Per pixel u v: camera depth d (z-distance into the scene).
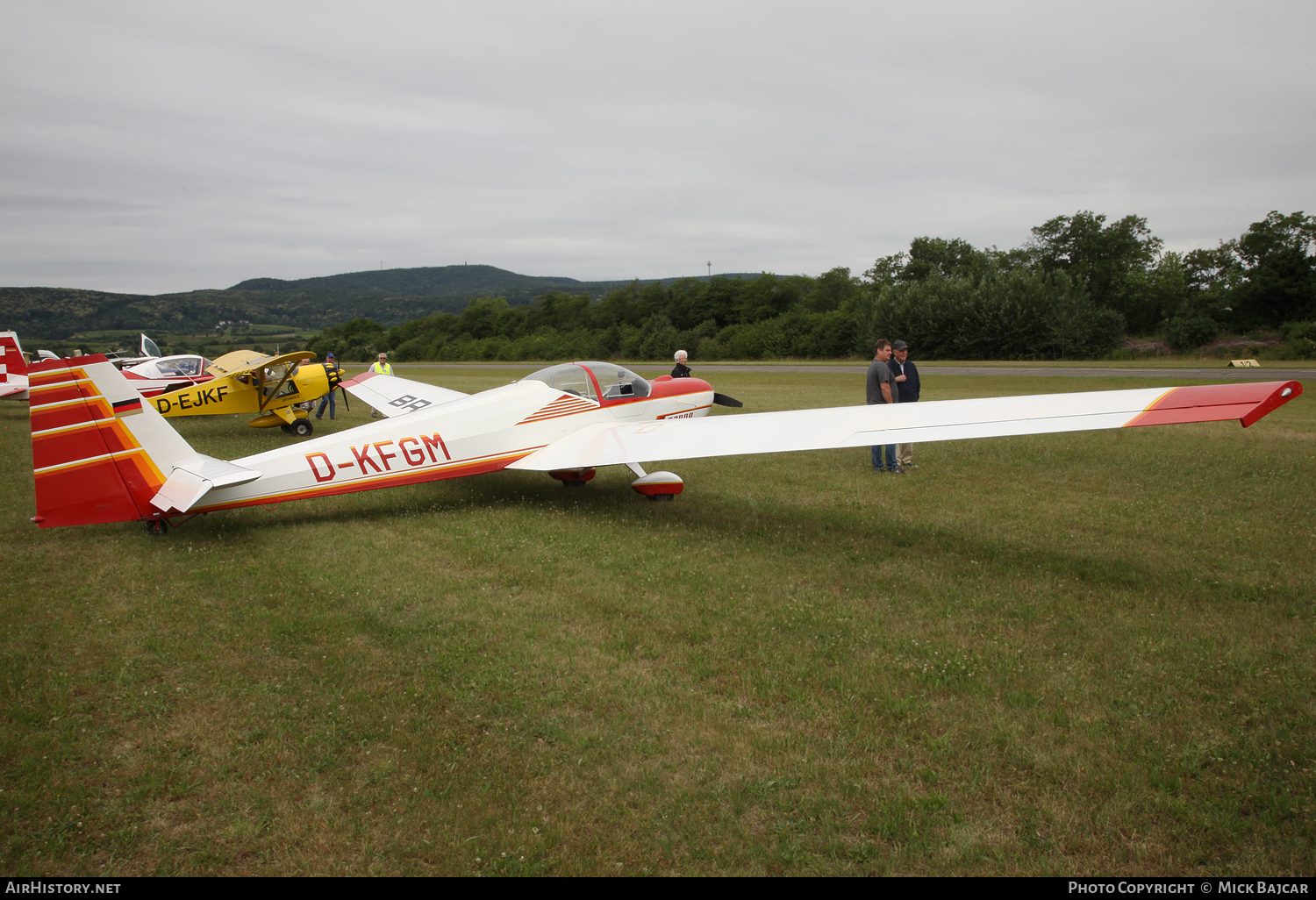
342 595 5.00
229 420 15.76
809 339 49.94
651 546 6.22
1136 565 5.57
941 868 2.54
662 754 3.18
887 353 9.02
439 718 3.45
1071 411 5.40
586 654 4.09
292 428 13.56
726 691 3.69
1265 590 4.92
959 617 4.58
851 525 6.90
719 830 2.72
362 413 17.14
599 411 8.37
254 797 2.91
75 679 3.82
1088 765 3.04
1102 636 4.27
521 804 2.87
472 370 41.44
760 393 20.30
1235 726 3.32
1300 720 3.36
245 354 14.50
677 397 9.04
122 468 6.01
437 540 6.36
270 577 5.35
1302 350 34.50
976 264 59.44
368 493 8.41
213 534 6.53
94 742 3.27
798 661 4.00
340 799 2.89
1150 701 3.54
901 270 68.88
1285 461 9.42
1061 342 39.44
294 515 7.29
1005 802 2.84
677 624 4.50
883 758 3.13
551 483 8.99
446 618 4.60
